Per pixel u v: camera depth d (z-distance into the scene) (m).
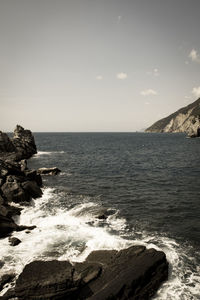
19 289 10.11
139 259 12.30
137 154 73.25
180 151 80.50
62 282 10.16
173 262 13.20
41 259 13.34
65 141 157.25
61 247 14.66
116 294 10.09
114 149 93.38
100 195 27.45
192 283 11.47
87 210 21.86
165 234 16.97
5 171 27.73
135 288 10.59
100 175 39.88
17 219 19.48
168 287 11.16
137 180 35.75
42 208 22.44
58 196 26.75
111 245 14.88
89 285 10.86
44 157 65.75
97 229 17.58
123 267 11.84
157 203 24.41
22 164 38.41
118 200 25.53
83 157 66.00
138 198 26.27
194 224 18.88
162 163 53.09
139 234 16.89
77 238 15.91
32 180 30.52
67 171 43.72
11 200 23.00
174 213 21.44
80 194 27.80
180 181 34.72
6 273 12.02
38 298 9.88
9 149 57.53
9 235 16.39
